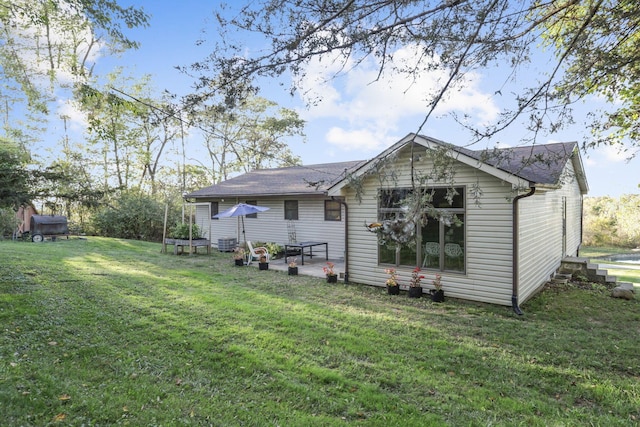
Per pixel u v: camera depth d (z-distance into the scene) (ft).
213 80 10.46
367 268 28.02
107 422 9.39
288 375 12.64
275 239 48.37
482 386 12.34
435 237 24.85
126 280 26.45
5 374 11.29
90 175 73.51
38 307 18.10
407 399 11.32
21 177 20.77
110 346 14.42
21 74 33.14
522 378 12.99
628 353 15.49
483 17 9.59
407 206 13.39
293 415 10.18
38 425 8.97
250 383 12.01
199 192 54.08
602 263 49.32
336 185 27.86
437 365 13.80
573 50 11.55
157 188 88.43
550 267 30.48
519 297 22.31
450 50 10.56
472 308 21.98
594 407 11.21
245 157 91.45
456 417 10.36
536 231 25.94
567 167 35.24
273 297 23.72
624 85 17.06
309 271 33.73
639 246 64.03
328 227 43.09
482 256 22.93
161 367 12.91
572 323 19.60
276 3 9.81
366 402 10.99
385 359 14.25
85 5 20.90
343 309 21.39
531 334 17.66
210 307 20.52
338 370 13.19
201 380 12.09
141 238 63.31
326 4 9.68
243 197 49.57
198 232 47.03
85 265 31.42
